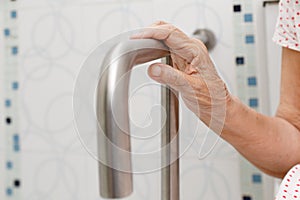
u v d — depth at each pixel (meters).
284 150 0.57
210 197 0.95
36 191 1.09
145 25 0.98
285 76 0.63
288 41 0.60
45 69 1.07
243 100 0.93
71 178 1.06
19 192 1.11
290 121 0.62
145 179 0.94
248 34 0.92
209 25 0.94
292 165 0.59
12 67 1.10
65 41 1.05
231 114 0.51
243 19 0.93
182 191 0.95
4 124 1.11
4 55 1.10
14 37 1.09
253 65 0.92
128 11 1.00
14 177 1.11
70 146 1.05
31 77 1.08
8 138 1.11
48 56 1.06
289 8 0.60
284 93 0.63
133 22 0.99
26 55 1.08
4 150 1.11
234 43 0.93
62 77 1.05
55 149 1.07
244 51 0.93
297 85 0.61
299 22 0.59
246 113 0.54
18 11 1.09
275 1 0.85
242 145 0.57
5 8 1.10
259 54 0.92
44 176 1.08
